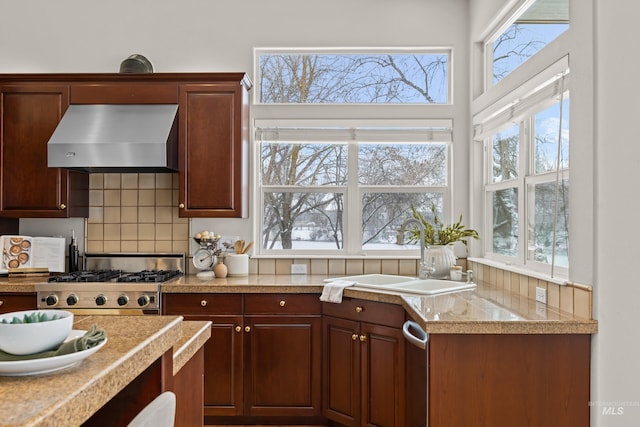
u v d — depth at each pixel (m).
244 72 3.17
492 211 3.20
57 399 0.64
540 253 2.47
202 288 2.80
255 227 3.41
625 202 1.84
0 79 3.08
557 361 1.83
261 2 3.39
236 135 3.08
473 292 2.57
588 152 1.87
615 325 1.82
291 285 2.81
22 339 0.76
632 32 1.84
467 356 1.83
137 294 2.76
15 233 3.33
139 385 1.03
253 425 2.91
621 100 1.84
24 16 3.38
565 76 2.10
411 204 3.47
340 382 2.72
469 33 3.37
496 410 1.82
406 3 3.40
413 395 2.26
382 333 2.51
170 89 3.09
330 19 3.39
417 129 3.40
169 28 3.38
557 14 2.27
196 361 1.42
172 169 3.04
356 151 3.48
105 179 3.40
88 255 3.35
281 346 2.82
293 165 3.48
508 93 2.71
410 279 3.03
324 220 3.48
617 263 1.83
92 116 3.02
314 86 3.48
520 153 2.67
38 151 3.07
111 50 3.38
